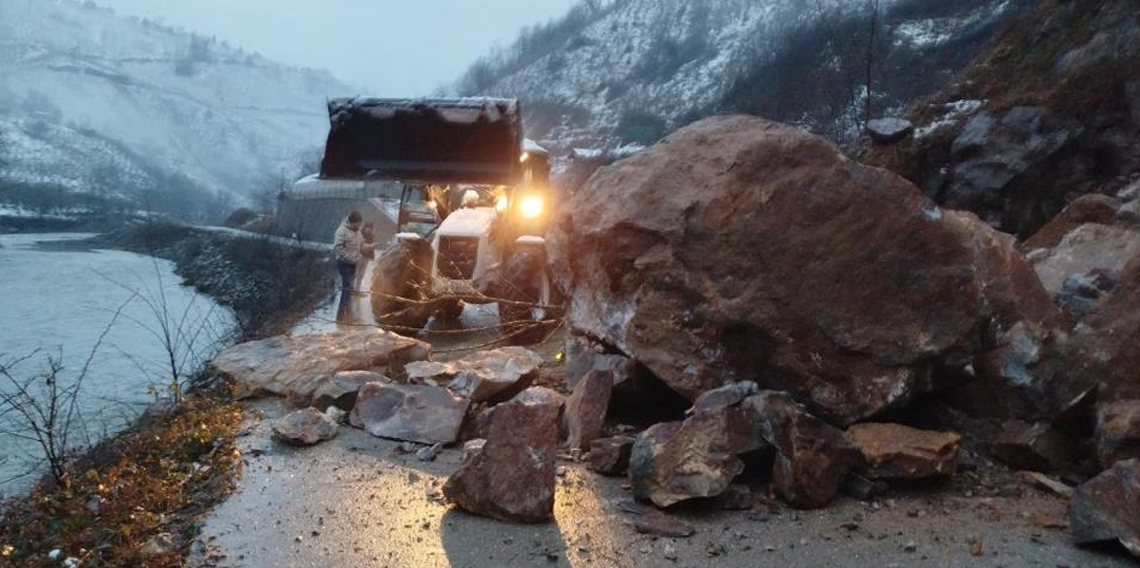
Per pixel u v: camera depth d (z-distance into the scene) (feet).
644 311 20.42
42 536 16.85
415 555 14.88
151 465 19.95
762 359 19.47
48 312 81.46
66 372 48.49
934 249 18.89
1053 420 18.53
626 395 21.02
